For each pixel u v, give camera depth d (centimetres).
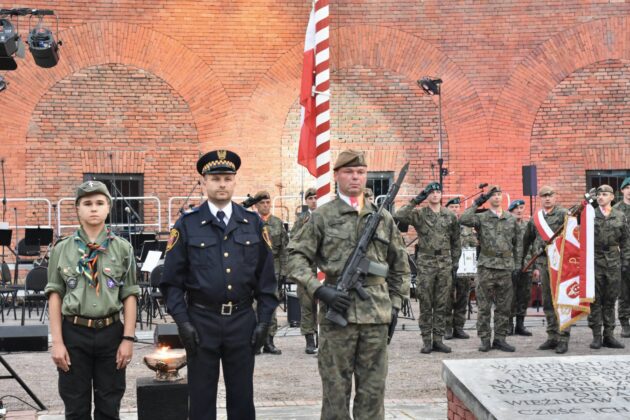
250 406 563
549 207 1177
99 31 1875
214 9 1914
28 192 1847
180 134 1914
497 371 577
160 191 1911
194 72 1911
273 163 1930
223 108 1917
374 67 1947
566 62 1930
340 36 1939
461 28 1939
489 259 1123
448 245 1123
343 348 568
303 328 1119
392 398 841
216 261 560
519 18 1933
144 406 597
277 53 1931
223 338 557
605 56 1925
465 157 1938
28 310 1565
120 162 1894
